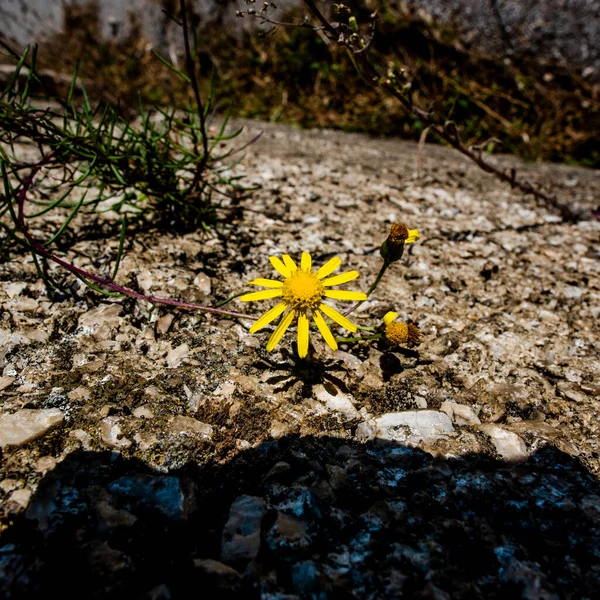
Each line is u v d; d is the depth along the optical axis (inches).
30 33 17.0
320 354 5.1
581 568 3.5
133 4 16.0
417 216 8.0
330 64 14.2
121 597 3.2
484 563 3.5
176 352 5.0
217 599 3.2
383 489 3.9
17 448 3.9
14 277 5.7
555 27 13.3
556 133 13.3
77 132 5.8
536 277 6.7
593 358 5.4
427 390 4.8
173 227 7.0
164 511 3.7
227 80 15.2
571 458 4.3
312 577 3.3
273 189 8.4
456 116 13.6
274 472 4.0
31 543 3.4
